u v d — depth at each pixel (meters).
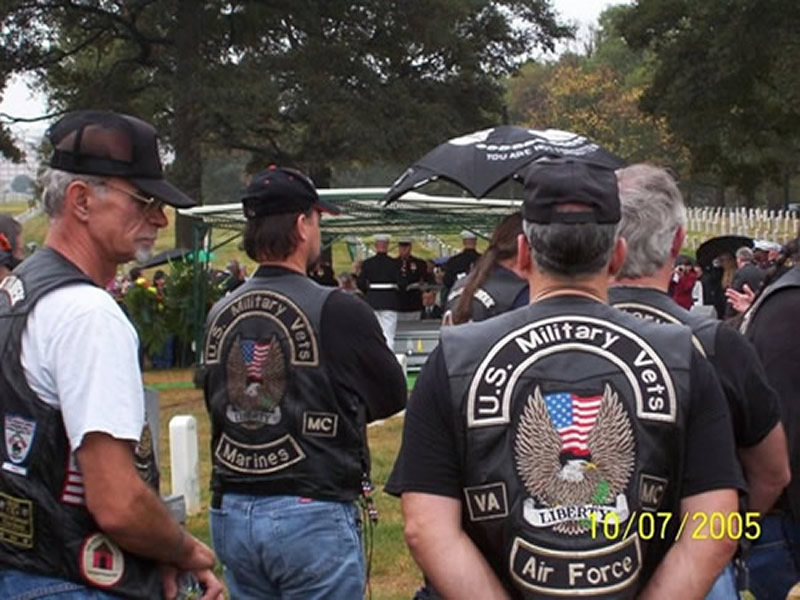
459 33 40.75
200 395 17.98
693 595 2.66
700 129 44.66
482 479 2.69
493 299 4.87
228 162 69.44
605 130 71.25
